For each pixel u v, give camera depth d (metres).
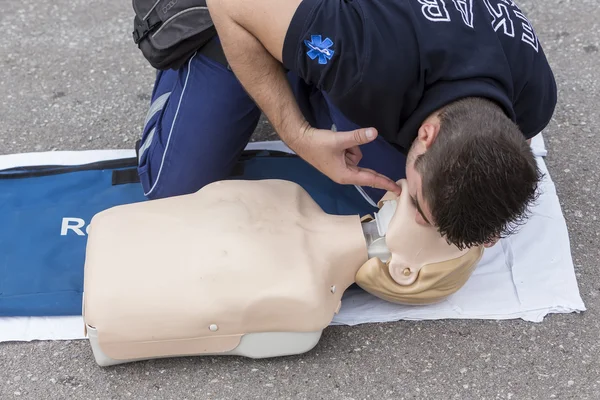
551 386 1.53
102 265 1.50
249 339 1.51
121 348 1.49
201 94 1.76
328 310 1.52
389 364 1.57
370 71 1.34
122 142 2.17
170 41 1.72
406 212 1.50
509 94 1.38
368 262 1.56
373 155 1.76
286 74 1.60
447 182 1.24
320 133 1.49
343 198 1.93
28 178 1.96
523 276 1.73
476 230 1.26
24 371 1.58
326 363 1.57
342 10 1.38
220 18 1.47
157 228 1.55
